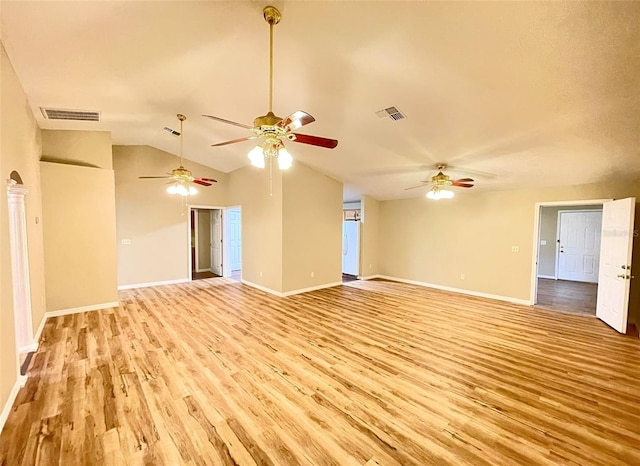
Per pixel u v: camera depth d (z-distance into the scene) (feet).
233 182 24.36
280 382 8.76
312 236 20.75
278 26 7.71
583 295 20.13
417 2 6.48
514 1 6.15
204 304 17.08
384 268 25.90
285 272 19.24
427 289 21.53
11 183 9.18
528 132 11.26
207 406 7.58
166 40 8.27
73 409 7.41
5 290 7.50
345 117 12.26
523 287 17.89
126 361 10.00
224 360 10.13
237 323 13.89
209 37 8.17
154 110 13.51
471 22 6.80
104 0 6.59
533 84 8.51
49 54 8.55
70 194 14.94
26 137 10.85
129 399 7.85
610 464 5.84
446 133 12.30
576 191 16.12
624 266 12.95
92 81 10.34
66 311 14.97
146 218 21.47
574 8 6.13
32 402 7.68
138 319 14.34
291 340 11.92
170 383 8.64
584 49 7.06
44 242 14.29
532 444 6.37
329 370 9.52
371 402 7.83
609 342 11.98
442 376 9.21
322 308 16.49
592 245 24.41
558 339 12.25
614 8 5.99
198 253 28.60
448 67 8.38
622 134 10.44
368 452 6.10
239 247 30.50
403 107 10.89
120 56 8.94
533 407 7.68
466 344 11.68
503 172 15.80
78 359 10.13
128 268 20.89
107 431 6.63
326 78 9.87
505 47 7.35
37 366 9.61
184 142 19.31
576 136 11.03
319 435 6.59
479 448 6.24
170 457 5.92
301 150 17.15
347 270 26.89
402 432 6.71
